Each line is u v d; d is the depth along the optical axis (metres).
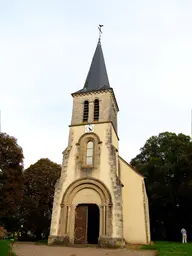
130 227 19.92
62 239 17.69
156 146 37.53
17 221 33.41
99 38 30.88
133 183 21.59
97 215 23.19
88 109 23.03
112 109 23.44
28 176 34.53
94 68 27.17
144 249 15.70
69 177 19.98
